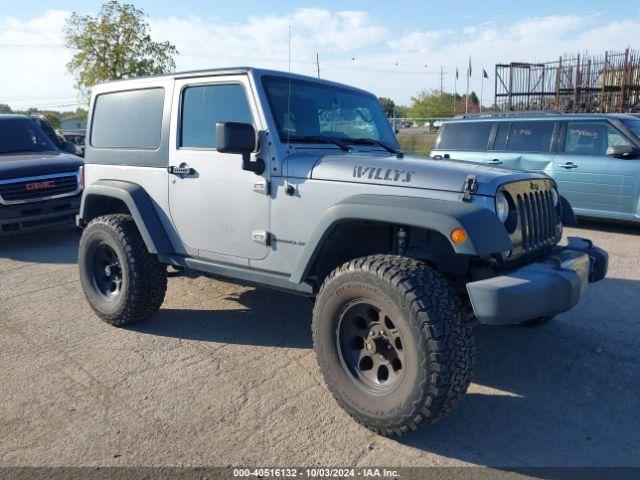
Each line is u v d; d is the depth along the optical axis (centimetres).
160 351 392
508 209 295
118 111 446
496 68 1900
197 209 385
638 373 353
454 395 262
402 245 311
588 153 798
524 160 855
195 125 387
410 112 4988
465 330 265
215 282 563
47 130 980
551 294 275
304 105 373
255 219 353
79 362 374
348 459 265
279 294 520
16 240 816
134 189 417
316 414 306
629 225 854
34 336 422
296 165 331
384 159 329
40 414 307
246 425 295
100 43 2273
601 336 412
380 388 283
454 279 316
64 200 773
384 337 285
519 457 266
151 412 308
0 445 277
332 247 331
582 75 1795
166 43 2364
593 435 284
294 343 405
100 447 275
